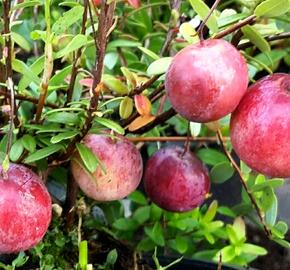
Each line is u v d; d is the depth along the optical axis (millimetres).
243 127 79
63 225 115
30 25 130
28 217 82
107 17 84
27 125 94
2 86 96
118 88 97
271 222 111
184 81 75
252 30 87
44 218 84
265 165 79
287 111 77
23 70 88
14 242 82
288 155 77
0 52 99
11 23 98
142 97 94
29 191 82
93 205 128
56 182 127
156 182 105
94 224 123
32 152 92
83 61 112
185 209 107
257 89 80
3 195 80
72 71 98
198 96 75
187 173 105
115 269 115
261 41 89
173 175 104
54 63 113
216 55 75
